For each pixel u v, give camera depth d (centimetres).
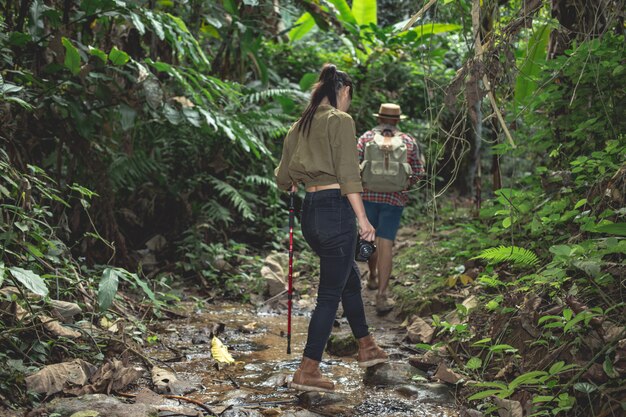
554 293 334
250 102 734
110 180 539
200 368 369
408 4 1057
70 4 474
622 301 304
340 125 313
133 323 408
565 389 275
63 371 311
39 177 472
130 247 637
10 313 328
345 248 321
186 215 658
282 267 605
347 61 999
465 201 967
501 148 440
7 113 410
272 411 303
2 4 492
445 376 339
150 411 289
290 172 331
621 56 396
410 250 641
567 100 443
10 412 278
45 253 392
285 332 452
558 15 434
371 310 500
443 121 979
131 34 546
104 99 484
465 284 465
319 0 760
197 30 637
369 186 468
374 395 329
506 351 327
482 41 340
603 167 367
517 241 446
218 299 546
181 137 681
